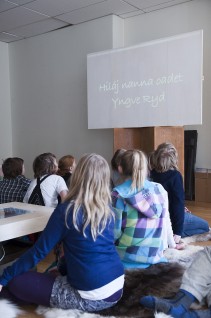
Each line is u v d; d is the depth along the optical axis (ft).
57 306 6.30
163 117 15.65
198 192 17.57
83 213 5.83
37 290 6.34
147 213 7.36
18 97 23.31
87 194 5.84
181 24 17.40
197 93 14.55
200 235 11.28
